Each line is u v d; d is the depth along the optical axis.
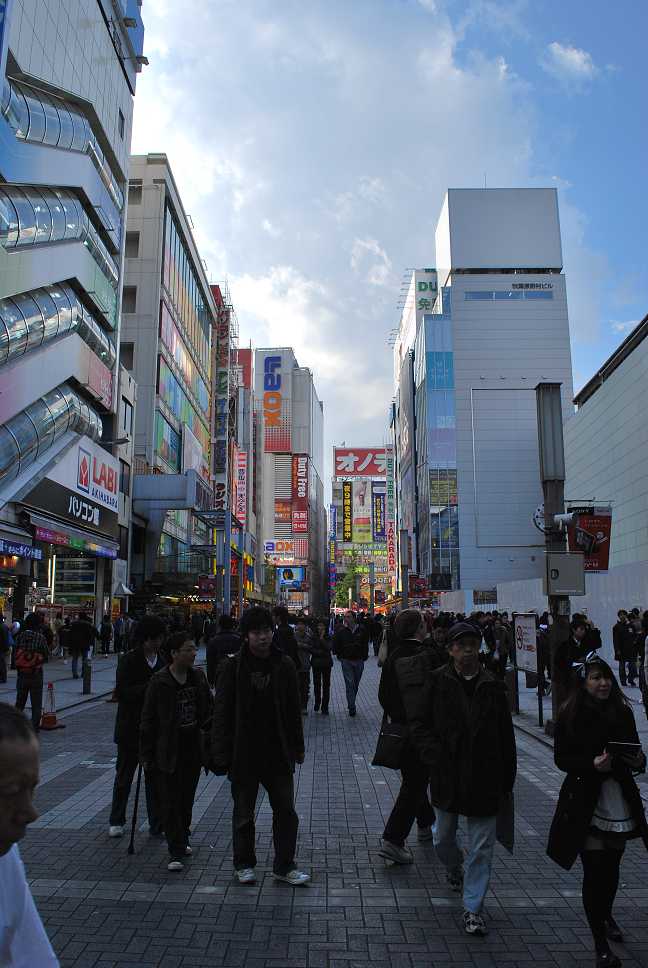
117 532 39.47
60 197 31.64
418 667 4.94
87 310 35.94
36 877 5.26
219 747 5.26
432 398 84.94
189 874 5.36
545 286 87.06
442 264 95.19
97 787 8.20
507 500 82.50
